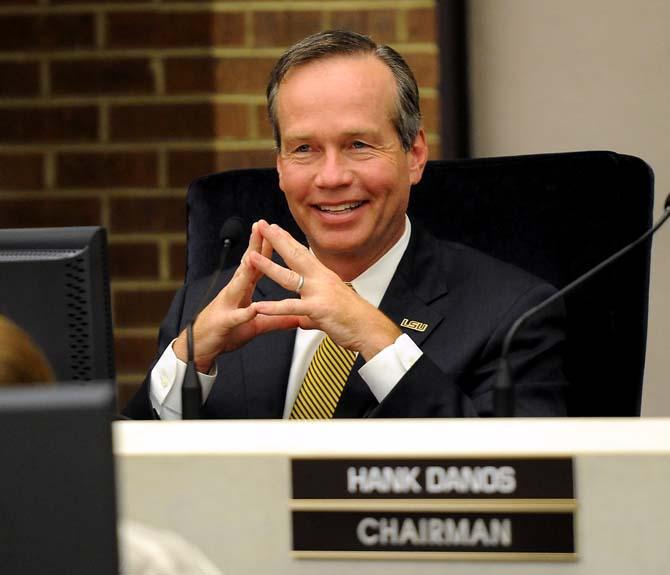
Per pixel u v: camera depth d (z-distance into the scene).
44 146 8.65
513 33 8.35
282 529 2.36
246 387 5.37
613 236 5.68
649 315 8.15
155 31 8.56
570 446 2.31
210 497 2.38
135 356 8.69
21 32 8.60
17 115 8.64
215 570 2.37
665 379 8.15
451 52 8.40
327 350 5.21
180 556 2.35
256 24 8.52
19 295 3.86
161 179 8.62
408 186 5.49
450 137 8.42
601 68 8.25
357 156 5.25
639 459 2.28
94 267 3.89
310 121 5.21
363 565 2.35
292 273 4.91
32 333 3.87
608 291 5.67
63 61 8.61
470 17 8.41
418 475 2.34
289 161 5.35
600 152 5.77
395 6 8.41
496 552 2.31
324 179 5.21
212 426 2.45
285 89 5.32
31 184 8.66
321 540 2.36
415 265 5.49
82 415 1.66
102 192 8.64
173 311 5.97
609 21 8.22
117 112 8.61
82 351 3.88
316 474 2.36
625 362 5.64
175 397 5.14
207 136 8.59
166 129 8.60
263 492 2.37
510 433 2.35
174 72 8.58
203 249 6.25
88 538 1.67
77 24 8.59
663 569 2.27
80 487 1.67
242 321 4.95
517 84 8.39
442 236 5.93
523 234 5.82
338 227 5.32
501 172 5.90
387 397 4.56
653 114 8.20
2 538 1.67
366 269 5.52
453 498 2.33
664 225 8.13
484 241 5.88
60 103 8.62
